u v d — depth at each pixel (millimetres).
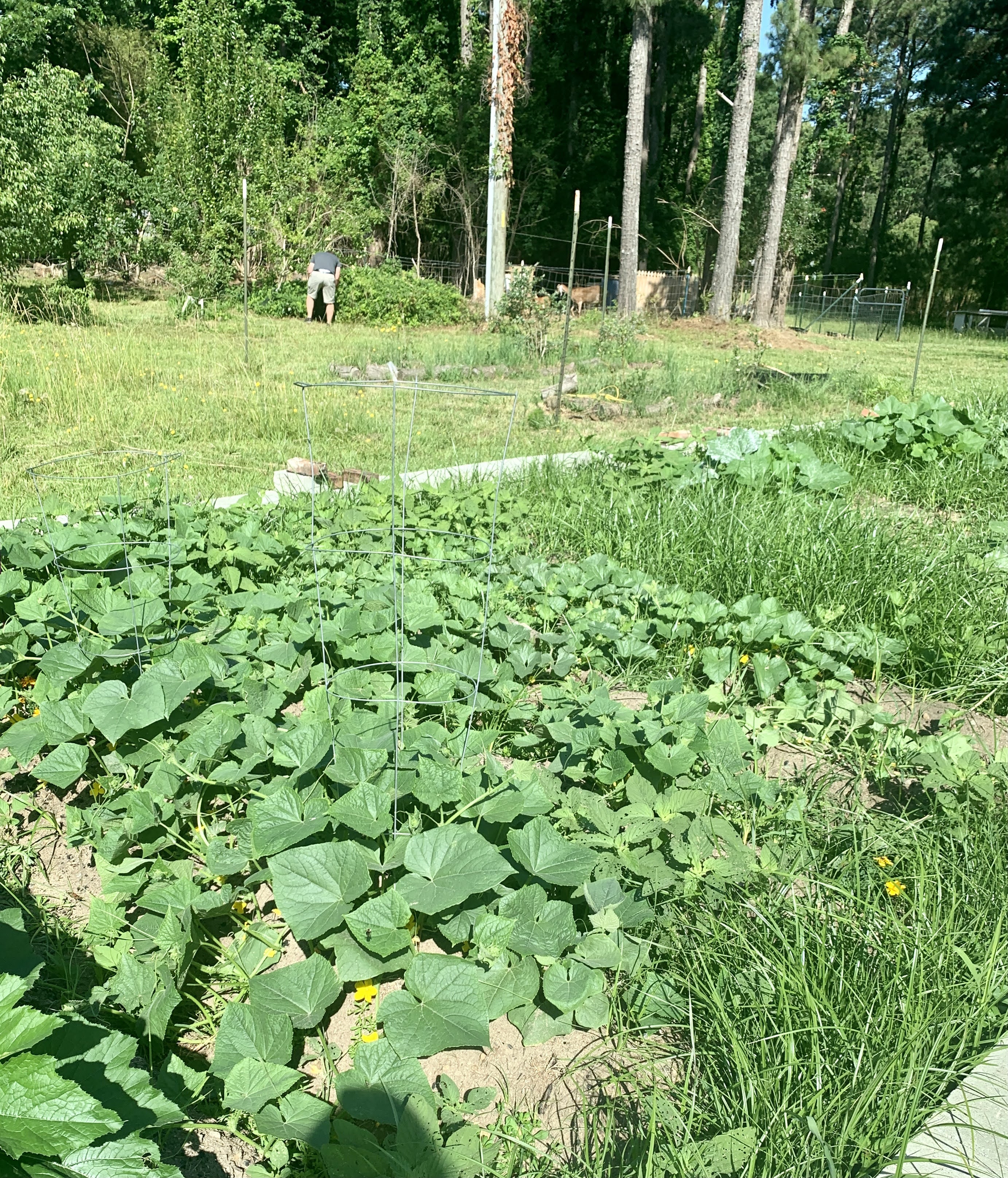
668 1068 2061
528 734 3295
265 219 19672
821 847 2746
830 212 48438
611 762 2816
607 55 34844
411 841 2256
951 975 2160
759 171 38031
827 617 4270
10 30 21500
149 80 23703
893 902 2480
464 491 6074
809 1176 1706
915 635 4266
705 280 37062
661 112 38594
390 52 28344
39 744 2820
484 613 3742
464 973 2025
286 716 3150
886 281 46344
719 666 3734
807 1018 2010
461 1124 1892
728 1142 1729
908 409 7977
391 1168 1683
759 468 6523
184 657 3219
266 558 4422
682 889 2412
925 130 40719
